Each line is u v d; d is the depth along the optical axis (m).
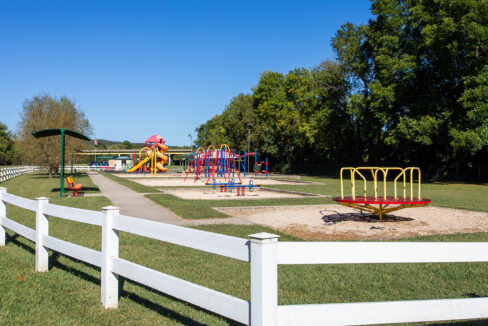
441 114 30.67
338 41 46.31
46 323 3.98
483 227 10.17
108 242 4.41
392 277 5.62
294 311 2.75
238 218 11.15
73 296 4.80
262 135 60.12
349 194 20.44
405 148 33.78
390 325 3.99
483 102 26.77
